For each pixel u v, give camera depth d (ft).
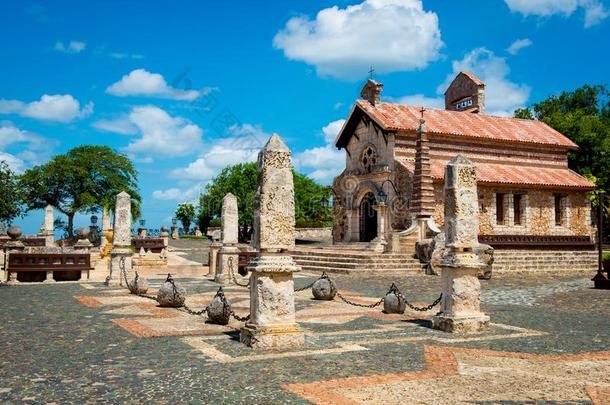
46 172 204.85
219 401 20.75
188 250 154.61
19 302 50.93
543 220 129.18
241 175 210.59
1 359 27.55
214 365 26.40
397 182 121.70
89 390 22.15
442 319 37.29
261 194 31.53
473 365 26.96
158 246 129.08
